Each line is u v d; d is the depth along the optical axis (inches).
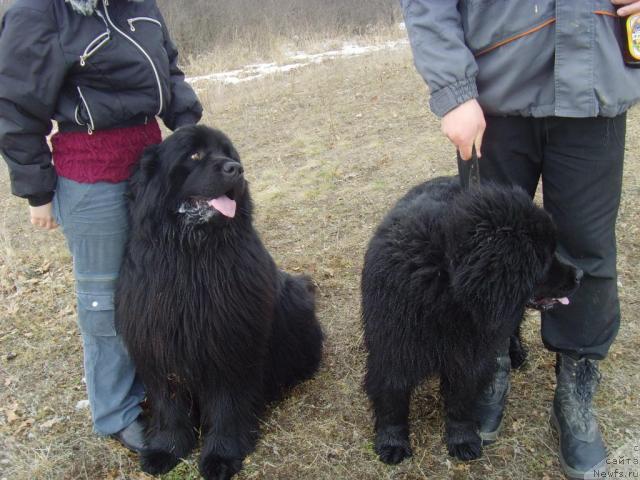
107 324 110.0
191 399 115.6
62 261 201.8
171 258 100.8
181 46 593.6
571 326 104.0
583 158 93.4
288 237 196.1
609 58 84.7
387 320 98.6
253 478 107.6
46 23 88.6
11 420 124.0
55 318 164.4
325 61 451.8
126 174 103.8
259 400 116.9
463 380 102.0
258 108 349.1
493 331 92.7
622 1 83.0
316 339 133.9
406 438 110.7
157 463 109.8
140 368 108.3
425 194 109.9
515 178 101.8
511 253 84.8
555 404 108.7
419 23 88.2
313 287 141.4
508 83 90.6
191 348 102.6
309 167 251.6
